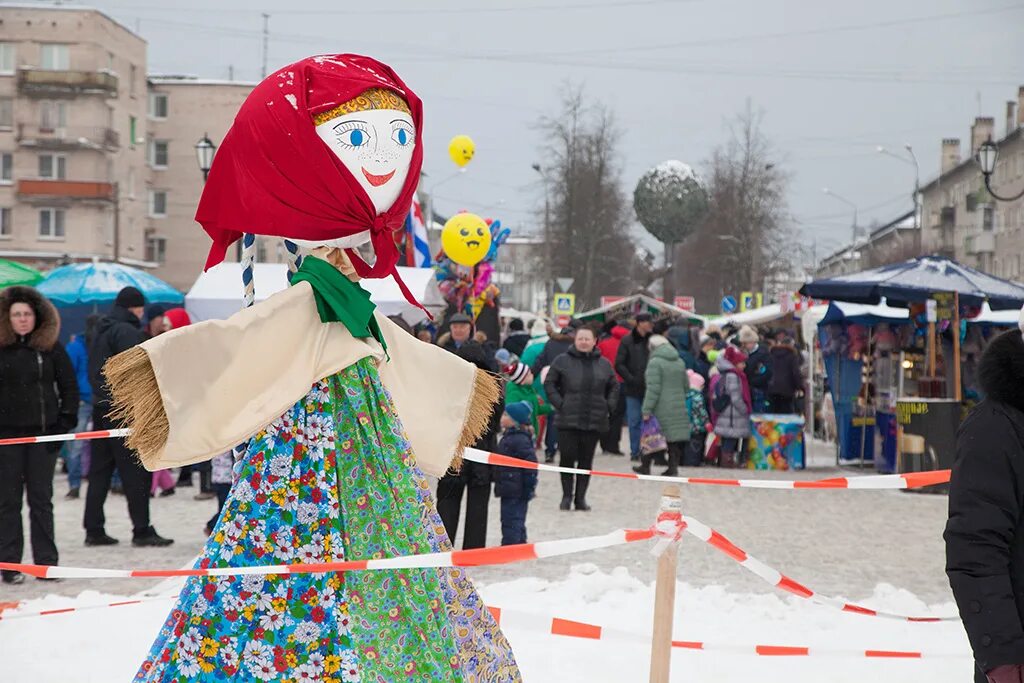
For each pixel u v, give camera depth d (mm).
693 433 17812
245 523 3910
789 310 27969
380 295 15188
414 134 4270
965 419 3775
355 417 4051
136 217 66375
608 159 57281
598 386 12438
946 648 6562
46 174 61562
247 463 3955
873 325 18094
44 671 5914
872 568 9398
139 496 10023
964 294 15570
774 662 6211
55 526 11305
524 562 9445
